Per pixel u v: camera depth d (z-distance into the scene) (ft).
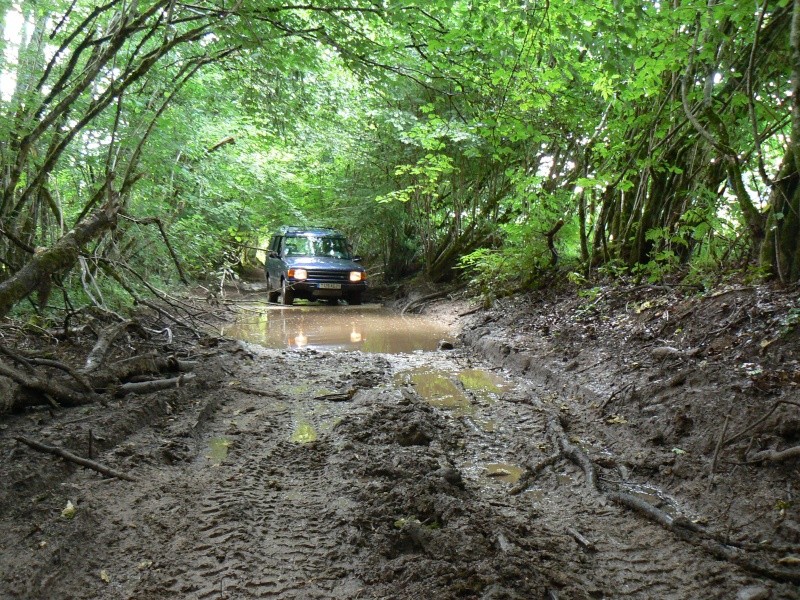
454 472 13.28
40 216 28.07
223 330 35.01
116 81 23.47
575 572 9.89
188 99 36.47
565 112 30.48
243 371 23.02
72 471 12.80
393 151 52.47
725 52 22.91
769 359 15.58
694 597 9.28
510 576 9.31
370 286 63.46
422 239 55.88
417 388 21.66
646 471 13.84
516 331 29.32
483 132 28.84
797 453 11.69
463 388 21.62
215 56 27.68
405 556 10.05
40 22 26.45
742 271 21.11
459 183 51.70
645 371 18.57
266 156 55.98
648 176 28.17
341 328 36.94
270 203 57.98
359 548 10.43
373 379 22.35
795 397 13.57
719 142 21.30
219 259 55.31
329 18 23.02
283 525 11.18
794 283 18.22
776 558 9.99
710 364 16.65
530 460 14.85
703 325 19.40
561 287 33.47
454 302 44.21
